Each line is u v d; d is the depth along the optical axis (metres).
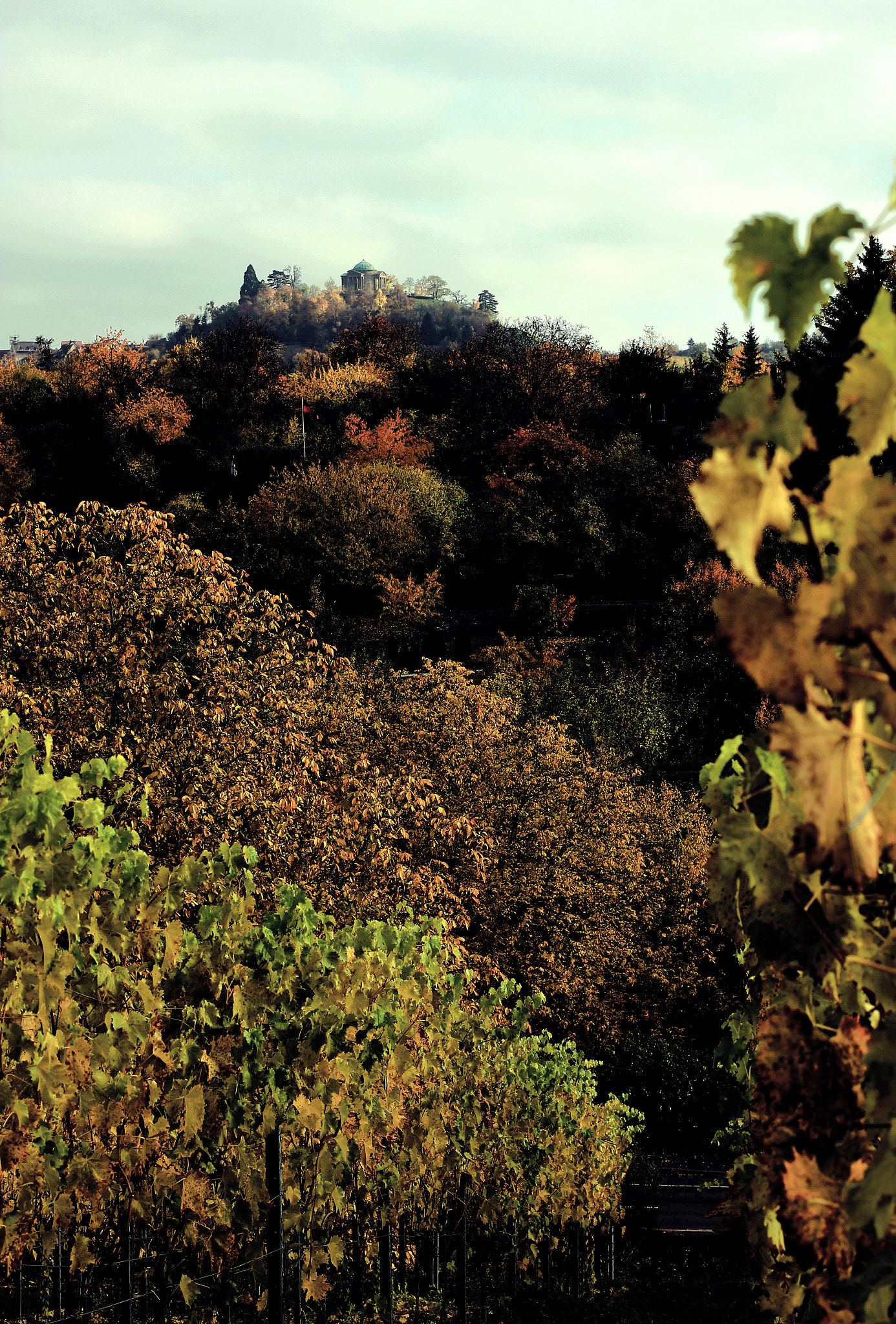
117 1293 5.93
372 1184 7.81
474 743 24.36
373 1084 7.60
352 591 64.12
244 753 15.24
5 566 15.55
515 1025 10.68
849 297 31.84
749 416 1.45
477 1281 9.53
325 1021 6.69
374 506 65.44
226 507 67.94
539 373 85.06
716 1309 9.55
